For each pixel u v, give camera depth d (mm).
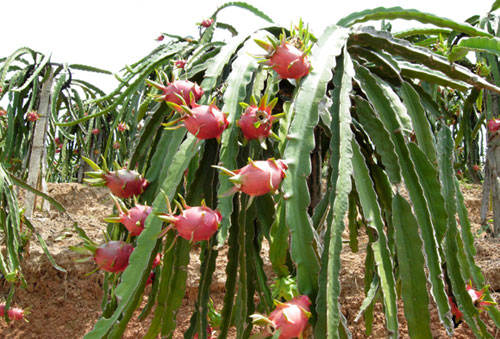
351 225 1923
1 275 2990
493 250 2943
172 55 1896
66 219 3857
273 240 947
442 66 1316
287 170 855
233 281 1067
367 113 1128
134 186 1070
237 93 1083
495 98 2926
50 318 2859
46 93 3850
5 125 4754
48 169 4824
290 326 703
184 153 998
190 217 821
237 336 975
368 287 1683
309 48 977
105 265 965
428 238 1010
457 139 2451
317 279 791
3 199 2805
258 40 970
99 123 5125
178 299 1055
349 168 875
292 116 1004
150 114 1325
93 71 4145
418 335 896
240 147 1105
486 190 3439
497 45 1264
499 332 2289
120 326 965
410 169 1080
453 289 1173
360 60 1400
